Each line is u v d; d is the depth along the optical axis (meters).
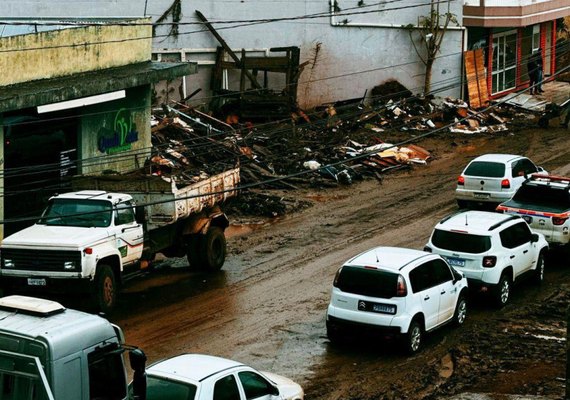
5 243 23.34
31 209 30.16
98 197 24.70
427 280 22.00
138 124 34.94
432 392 19.52
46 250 23.06
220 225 28.75
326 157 40.44
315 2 49.47
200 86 47.53
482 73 52.47
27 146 30.02
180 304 24.89
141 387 13.31
